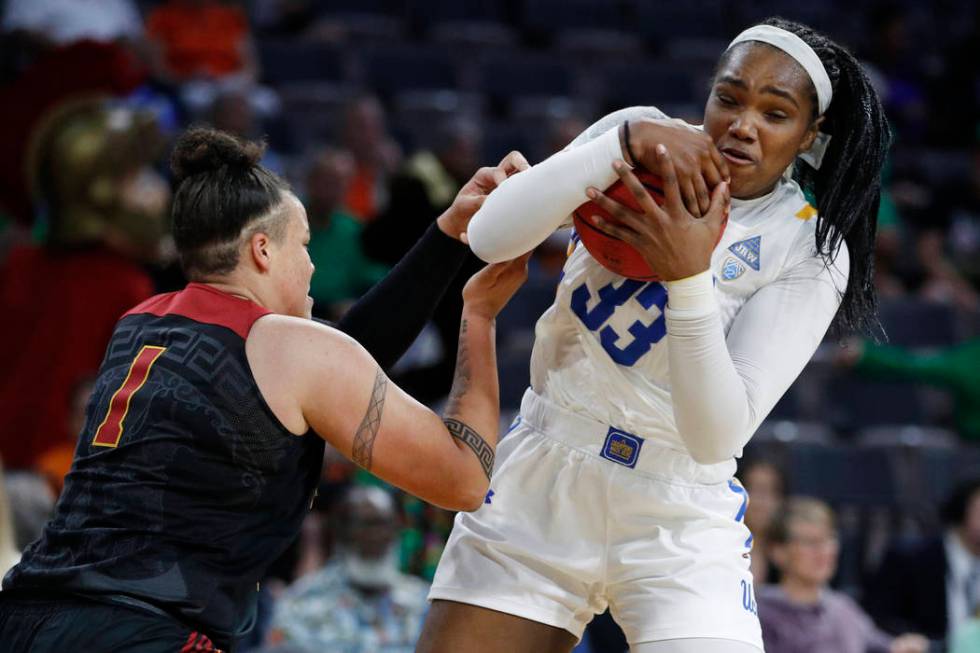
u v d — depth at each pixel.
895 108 25.73
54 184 12.31
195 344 5.43
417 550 12.16
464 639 5.84
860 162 5.70
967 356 16.55
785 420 16.50
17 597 5.35
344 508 11.03
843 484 15.12
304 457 5.55
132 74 14.75
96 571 5.16
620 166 4.96
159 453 5.28
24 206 14.09
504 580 5.85
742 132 5.33
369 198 18.78
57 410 11.93
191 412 5.31
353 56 23.14
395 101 22.48
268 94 20.98
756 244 5.63
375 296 6.29
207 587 5.25
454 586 5.93
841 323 5.96
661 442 5.78
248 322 5.51
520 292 17.16
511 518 5.94
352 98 21.64
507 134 21.72
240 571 5.37
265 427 5.36
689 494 5.81
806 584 11.46
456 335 11.83
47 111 13.86
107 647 5.04
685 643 5.62
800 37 5.60
